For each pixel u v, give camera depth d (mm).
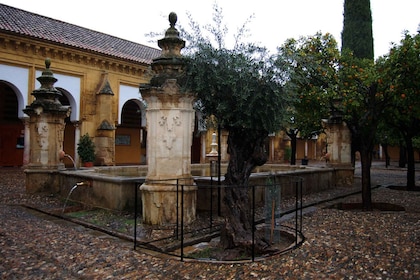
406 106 10508
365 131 12430
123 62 23188
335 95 10227
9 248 5340
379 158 48688
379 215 7910
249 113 5418
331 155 14336
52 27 21781
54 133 11070
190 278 4195
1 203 9281
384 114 12094
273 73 5590
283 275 4207
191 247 5547
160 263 4719
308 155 46406
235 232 5402
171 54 6711
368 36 18781
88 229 6594
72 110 21344
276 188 5809
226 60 5633
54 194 10414
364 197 9219
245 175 5648
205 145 26109
